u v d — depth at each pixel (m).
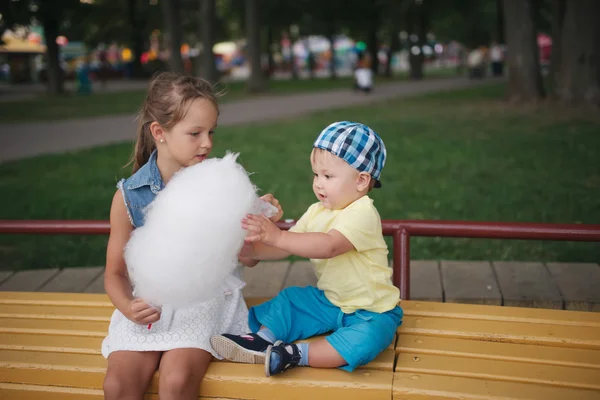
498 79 29.03
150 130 2.36
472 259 4.57
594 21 13.27
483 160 8.09
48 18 22.75
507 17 14.89
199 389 2.20
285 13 34.44
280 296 2.49
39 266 4.73
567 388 2.09
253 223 2.06
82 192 6.85
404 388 2.09
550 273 3.93
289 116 14.37
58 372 2.31
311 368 2.23
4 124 13.62
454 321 2.53
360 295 2.34
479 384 2.11
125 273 2.37
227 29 42.50
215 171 2.03
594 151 8.34
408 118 13.09
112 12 34.50
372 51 37.56
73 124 13.48
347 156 2.28
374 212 2.36
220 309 2.45
